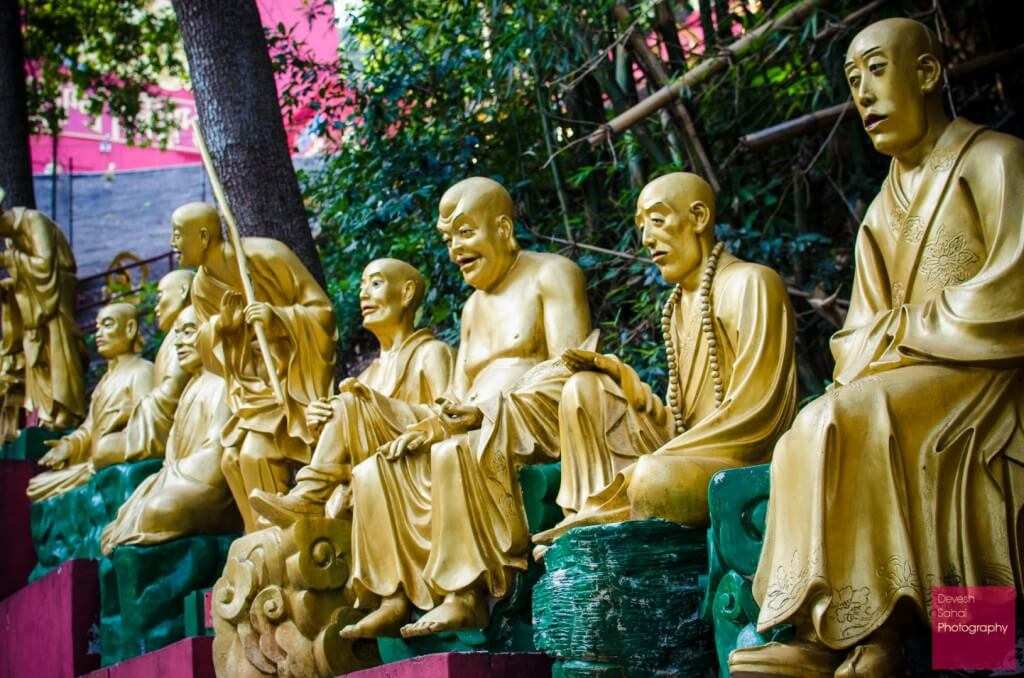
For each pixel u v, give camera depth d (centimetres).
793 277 1024
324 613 769
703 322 679
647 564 624
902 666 532
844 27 966
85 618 975
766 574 549
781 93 1071
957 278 591
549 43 1127
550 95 1177
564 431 681
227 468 879
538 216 1189
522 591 694
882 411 545
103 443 1024
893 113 609
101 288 2045
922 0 1027
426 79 1189
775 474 555
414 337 842
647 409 684
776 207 1064
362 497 730
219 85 1059
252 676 773
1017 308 557
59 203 2139
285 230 1050
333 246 1379
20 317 1238
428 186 1141
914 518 538
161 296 1038
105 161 2178
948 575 530
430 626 682
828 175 1023
